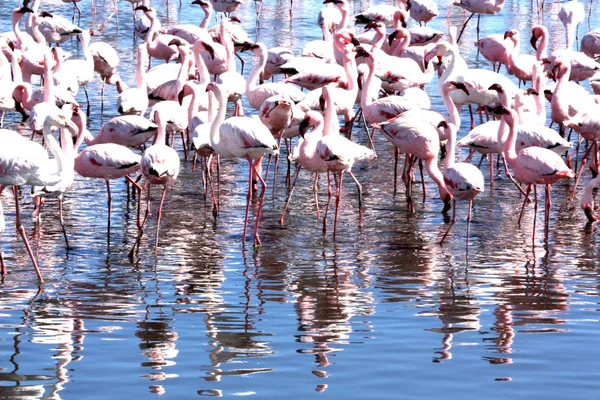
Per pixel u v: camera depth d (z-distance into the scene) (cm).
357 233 1507
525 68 2441
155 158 1361
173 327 1078
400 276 1283
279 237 1480
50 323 1086
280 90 1961
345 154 1438
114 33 3647
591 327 1084
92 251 1388
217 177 1792
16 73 2317
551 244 1447
